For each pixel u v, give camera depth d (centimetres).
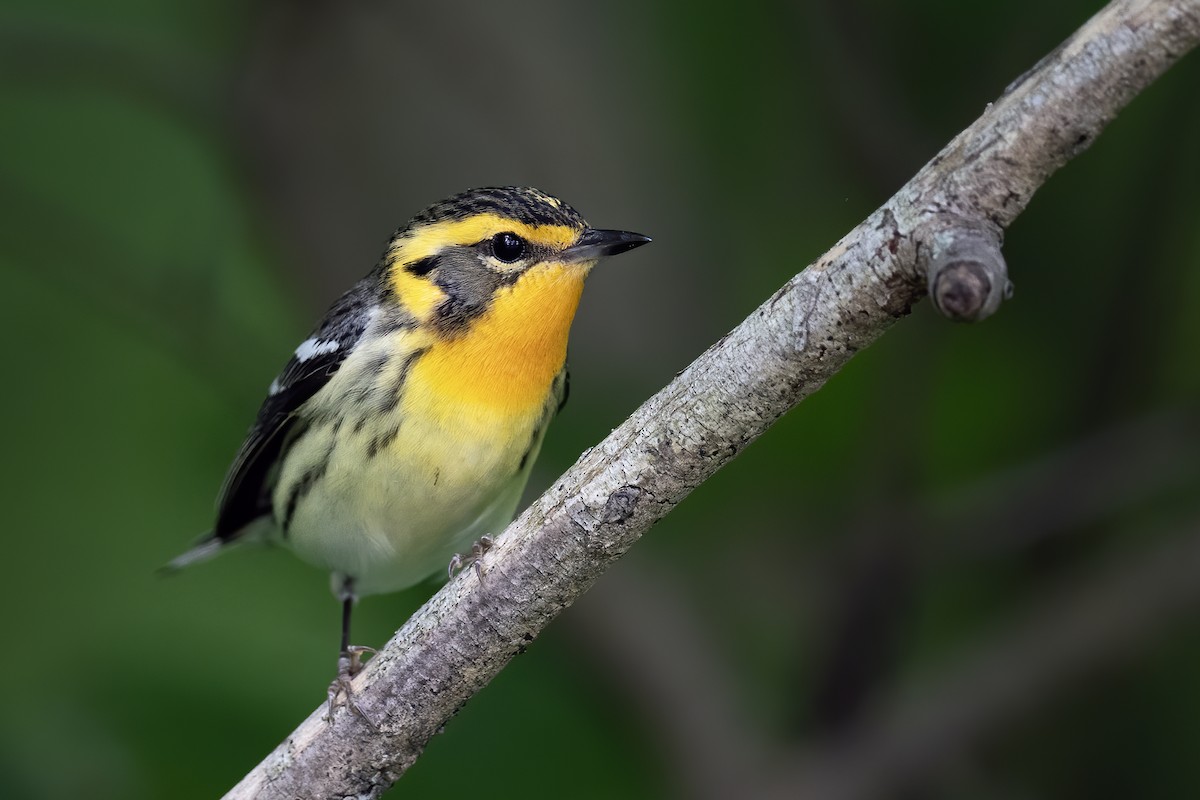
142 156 1267
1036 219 1189
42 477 1218
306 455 909
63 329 1268
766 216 1234
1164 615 1055
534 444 918
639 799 1091
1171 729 1152
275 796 702
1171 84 1146
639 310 1223
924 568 1136
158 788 1013
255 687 1084
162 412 1248
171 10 1274
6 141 1255
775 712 1200
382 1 1212
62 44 1181
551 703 1122
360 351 891
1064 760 1172
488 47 1216
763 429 584
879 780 1079
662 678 1123
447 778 1084
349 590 966
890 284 538
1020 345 1202
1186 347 1235
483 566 648
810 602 1209
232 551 1178
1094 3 1120
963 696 1084
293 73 1202
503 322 881
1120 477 1116
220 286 1234
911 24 1170
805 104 1218
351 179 1202
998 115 521
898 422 1121
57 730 1023
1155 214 1114
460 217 895
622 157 1237
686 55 1202
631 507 612
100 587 1184
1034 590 1166
